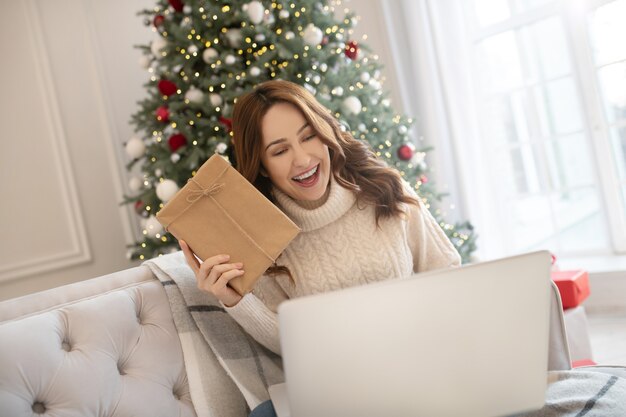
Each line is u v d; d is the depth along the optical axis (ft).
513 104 12.26
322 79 9.34
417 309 3.28
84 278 12.09
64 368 4.07
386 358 3.30
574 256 11.78
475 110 12.07
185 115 9.93
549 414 3.98
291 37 9.24
